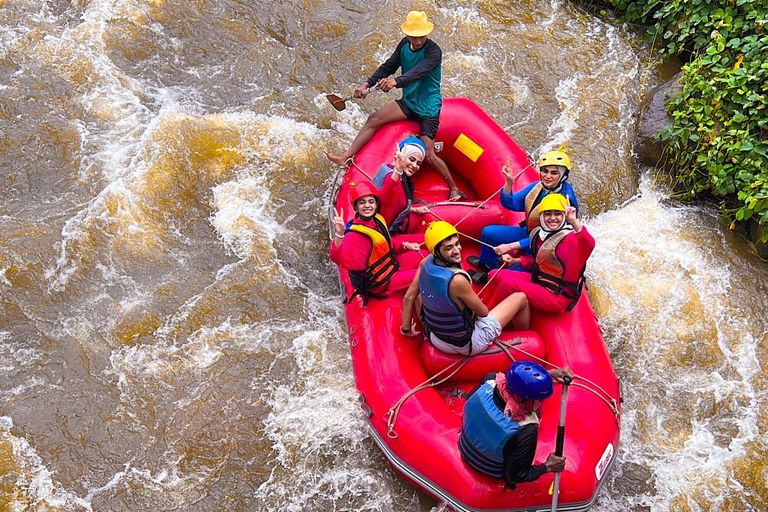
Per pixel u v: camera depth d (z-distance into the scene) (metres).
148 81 7.90
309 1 8.93
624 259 6.68
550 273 5.16
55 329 5.89
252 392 5.62
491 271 5.67
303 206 7.00
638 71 8.42
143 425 5.39
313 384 5.66
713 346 6.09
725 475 5.29
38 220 6.52
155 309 6.07
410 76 6.04
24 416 5.37
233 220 6.77
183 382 5.66
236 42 8.43
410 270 5.56
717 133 7.00
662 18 8.50
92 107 7.50
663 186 7.34
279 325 6.07
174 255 6.48
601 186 7.32
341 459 5.25
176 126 7.36
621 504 5.12
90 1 8.48
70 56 7.92
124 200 6.70
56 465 5.14
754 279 6.55
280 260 6.54
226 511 5.00
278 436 5.36
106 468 5.16
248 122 7.60
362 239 5.18
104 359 5.74
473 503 4.52
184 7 8.64
